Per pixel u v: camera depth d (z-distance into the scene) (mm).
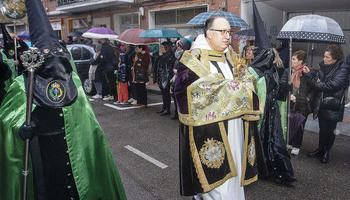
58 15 20234
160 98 9102
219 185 2127
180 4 12578
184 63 2133
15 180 2088
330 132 4043
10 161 2078
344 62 3883
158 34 7145
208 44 2207
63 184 2168
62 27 20156
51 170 2117
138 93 7625
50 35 2049
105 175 2322
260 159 2436
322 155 4266
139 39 7277
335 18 9992
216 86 2045
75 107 2158
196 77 2096
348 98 7551
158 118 6680
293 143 4281
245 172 2244
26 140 1945
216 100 2062
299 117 4070
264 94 3184
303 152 4520
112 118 6688
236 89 2092
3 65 2492
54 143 2111
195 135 2123
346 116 6352
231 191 2236
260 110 2203
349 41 9883
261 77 3182
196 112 2064
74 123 2152
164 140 5152
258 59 3277
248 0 9219
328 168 3967
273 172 3451
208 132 2111
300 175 3762
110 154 2328
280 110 3607
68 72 2076
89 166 2248
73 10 18031
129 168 3992
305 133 5434
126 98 8148
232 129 2199
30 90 1900
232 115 2092
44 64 1979
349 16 9742
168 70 6645
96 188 2314
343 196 3258
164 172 3869
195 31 12664
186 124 2123
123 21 16047
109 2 14836
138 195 3271
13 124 2057
